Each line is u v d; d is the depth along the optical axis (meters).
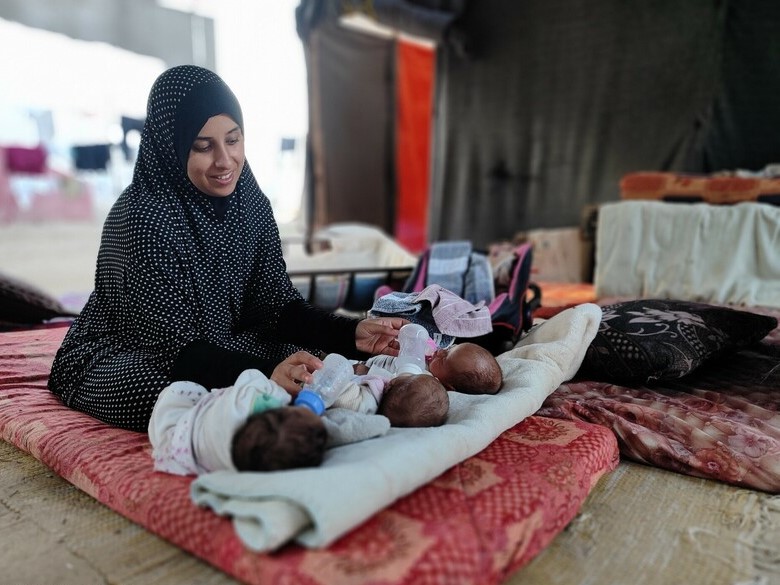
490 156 5.69
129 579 1.13
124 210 1.69
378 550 1.03
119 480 1.37
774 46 4.11
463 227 5.97
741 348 2.21
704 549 1.27
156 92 1.70
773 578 1.16
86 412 1.81
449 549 1.05
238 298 1.88
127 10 8.83
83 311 2.00
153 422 1.40
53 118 11.12
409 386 1.49
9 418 1.81
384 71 6.40
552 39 5.14
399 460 1.18
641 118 4.75
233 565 1.08
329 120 6.36
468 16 5.57
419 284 2.75
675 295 3.38
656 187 3.92
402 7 5.38
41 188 12.54
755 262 3.24
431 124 6.19
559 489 1.32
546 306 3.11
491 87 5.57
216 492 1.16
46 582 1.13
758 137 4.26
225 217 1.82
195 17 9.60
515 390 1.68
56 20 8.22
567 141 5.20
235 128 1.70
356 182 6.56
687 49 4.46
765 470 1.53
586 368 2.12
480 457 1.44
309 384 1.44
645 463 1.70
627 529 1.35
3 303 3.13
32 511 1.42
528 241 4.78
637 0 4.65
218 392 1.39
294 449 1.16
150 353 1.68
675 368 1.96
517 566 1.17
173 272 1.63
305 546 1.06
